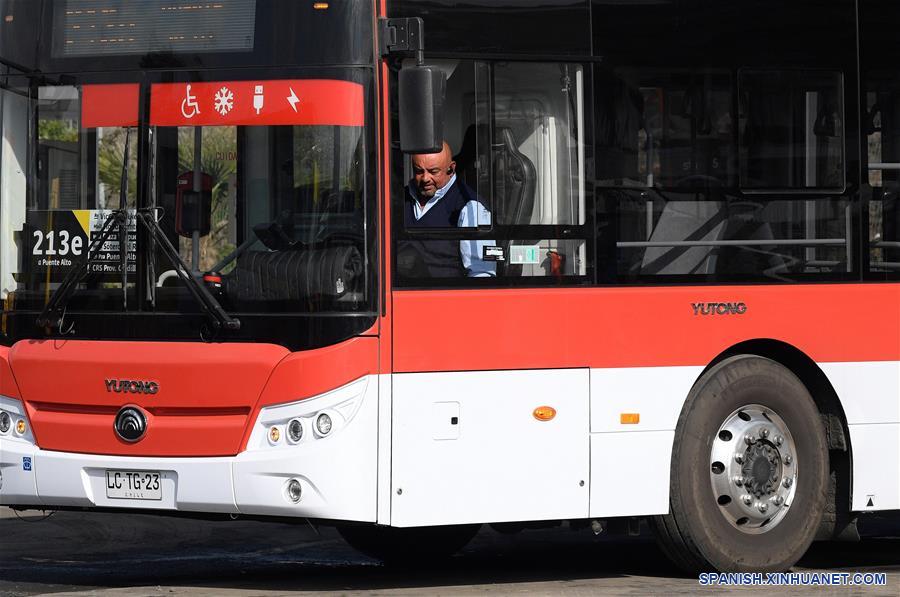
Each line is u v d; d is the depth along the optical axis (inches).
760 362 1051.3
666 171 1024.9
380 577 1083.9
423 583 1049.5
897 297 1079.6
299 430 933.8
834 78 1071.6
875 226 1076.5
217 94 965.2
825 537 1104.8
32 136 1002.7
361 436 936.9
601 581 1059.3
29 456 982.4
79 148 991.6
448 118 975.6
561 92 1002.1
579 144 1004.6
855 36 1075.9
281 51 957.2
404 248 955.3
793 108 1059.3
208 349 951.0
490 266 976.3
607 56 1012.5
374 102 948.0
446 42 976.3
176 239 966.4
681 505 1026.7
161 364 953.5
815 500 1069.8
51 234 997.2
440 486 957.2
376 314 942.4
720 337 1032.2
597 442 999.0
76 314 982.4
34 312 996.6
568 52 1004.6
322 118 948.0
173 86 973.8
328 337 936.3
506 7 991.0
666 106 1026.7
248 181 959.0
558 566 1151.6
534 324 981.8
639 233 1015.6
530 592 1000.9
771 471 1053.8
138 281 971.9
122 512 968.3
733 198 1041.5
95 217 987.3
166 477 952.9
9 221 1006.4
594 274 1002.7
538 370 982.4
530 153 992.9
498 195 981.8
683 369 1021.8
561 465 989.2
